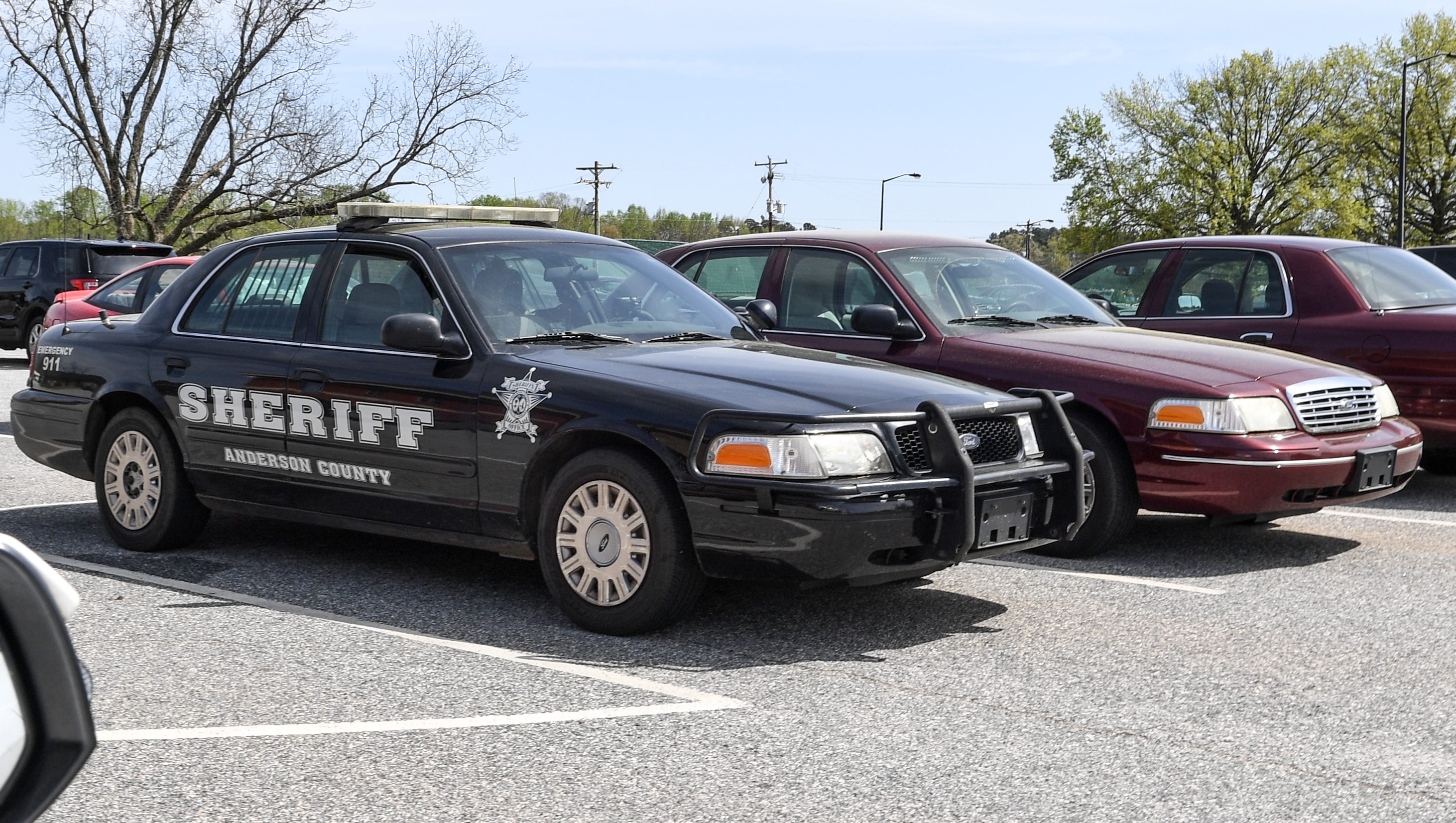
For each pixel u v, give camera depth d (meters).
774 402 4.96
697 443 4.92
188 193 38.34
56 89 36.50
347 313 6.09
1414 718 4.27
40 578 1.72
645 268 6.53
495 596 5.87
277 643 5.02
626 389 5.17
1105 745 3.98
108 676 4.57
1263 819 3.43
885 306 7.14
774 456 4.80
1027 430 5.46
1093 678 4.69
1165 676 4.73
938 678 4.68
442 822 3.36
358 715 4.19
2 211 71.62
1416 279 9.09
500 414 5.43
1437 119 59.03
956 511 4.93
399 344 5.52
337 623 5.33
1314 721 4.23
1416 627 5.43
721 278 8.45
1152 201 61.00
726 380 5.18
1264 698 4.47
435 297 5.81
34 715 1.71
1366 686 4.62
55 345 7.12
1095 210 61.94
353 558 6.62
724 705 4.34
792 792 3.58
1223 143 59.34
